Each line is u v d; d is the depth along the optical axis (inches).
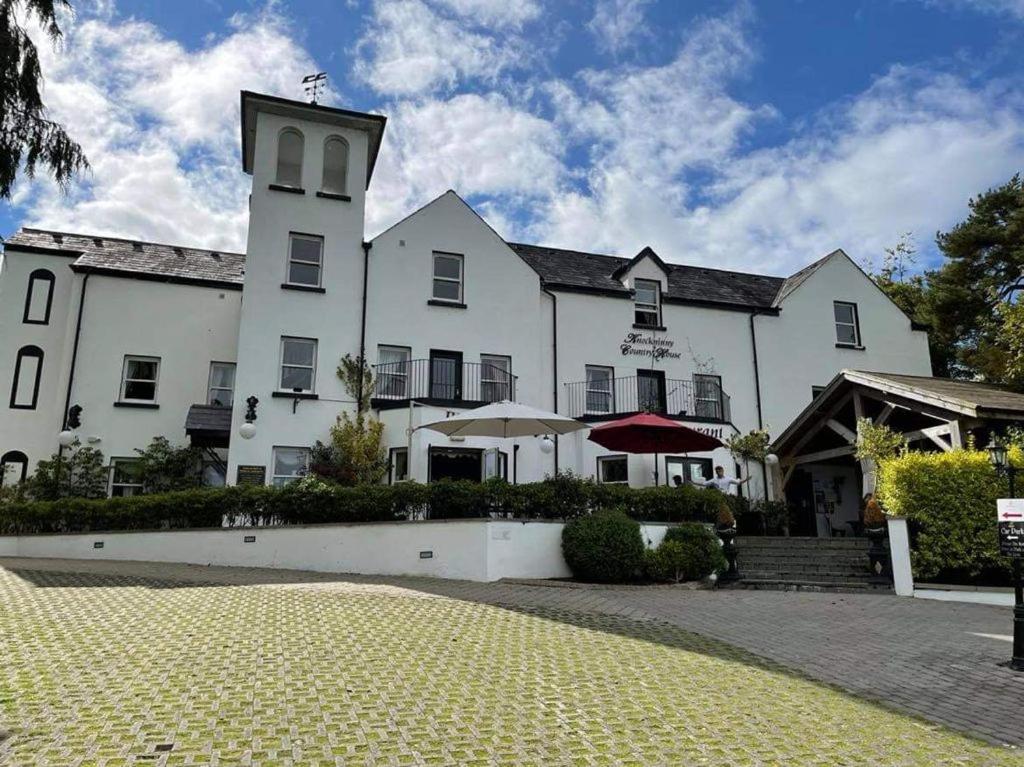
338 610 364.2
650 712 221.6
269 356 735.7
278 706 214.8
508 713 216.2
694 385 893.2
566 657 286.8
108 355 780.0
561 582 487.2
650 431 646.5
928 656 313.1
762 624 374.0
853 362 956.0
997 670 291.0
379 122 818.2
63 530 585.3
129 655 268.1
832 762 186.5
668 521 547.2
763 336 933.8
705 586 497.7
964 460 538.0
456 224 836.6
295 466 725.3
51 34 350.3
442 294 820.0
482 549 496.1
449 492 526.0
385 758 177.9
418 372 780.0
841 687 260.4
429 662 270.8
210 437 735.7
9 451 757.9
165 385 790.5
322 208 791.1
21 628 307.1
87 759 170.6
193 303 821.9
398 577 503.8
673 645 315.3
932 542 526.0
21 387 778.8
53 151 348.8
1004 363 994.7
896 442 634.8
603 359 864.9
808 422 762.2
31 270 812.0
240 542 545.3
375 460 706.2
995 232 1153.4
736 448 807.7
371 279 789.2
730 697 240.7
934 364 1224.2
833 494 871.1
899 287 1350.9
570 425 565.3
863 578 521.3
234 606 366.6
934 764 187.8
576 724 208.7
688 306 920.3
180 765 169.0
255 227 762.2
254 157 799.1
